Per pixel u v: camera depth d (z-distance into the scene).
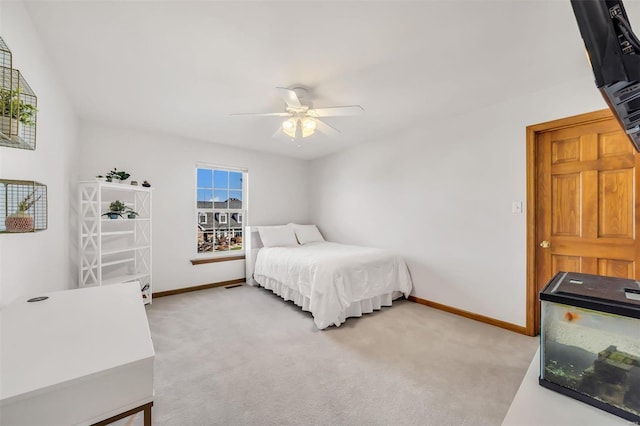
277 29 1.64
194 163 4.08
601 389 0.67
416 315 3.09
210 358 2.18
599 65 0.43
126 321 1.08
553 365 0.75
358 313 3.04
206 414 1.57
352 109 2.31
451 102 2.72
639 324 0.63
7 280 1.37
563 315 0.74
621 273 2.15
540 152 2.56
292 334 2.62
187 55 1.92
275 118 3.16
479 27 1.62
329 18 1.54
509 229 2.67
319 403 1.66
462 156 3.05
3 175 1.34
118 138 3.47
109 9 1.48
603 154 2.24
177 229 3.94
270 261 3.88
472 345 2.37
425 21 1.57
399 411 1.59
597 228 2.26
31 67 1.60
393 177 3.83
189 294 3.91
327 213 5.04
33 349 0.84
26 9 1.48
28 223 1.37
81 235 2.82
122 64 2.04
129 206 3.48
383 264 3.37
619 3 0.41
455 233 3.12
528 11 1.48
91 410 0.73
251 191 4.71
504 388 1.79
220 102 2.73
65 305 1.27
